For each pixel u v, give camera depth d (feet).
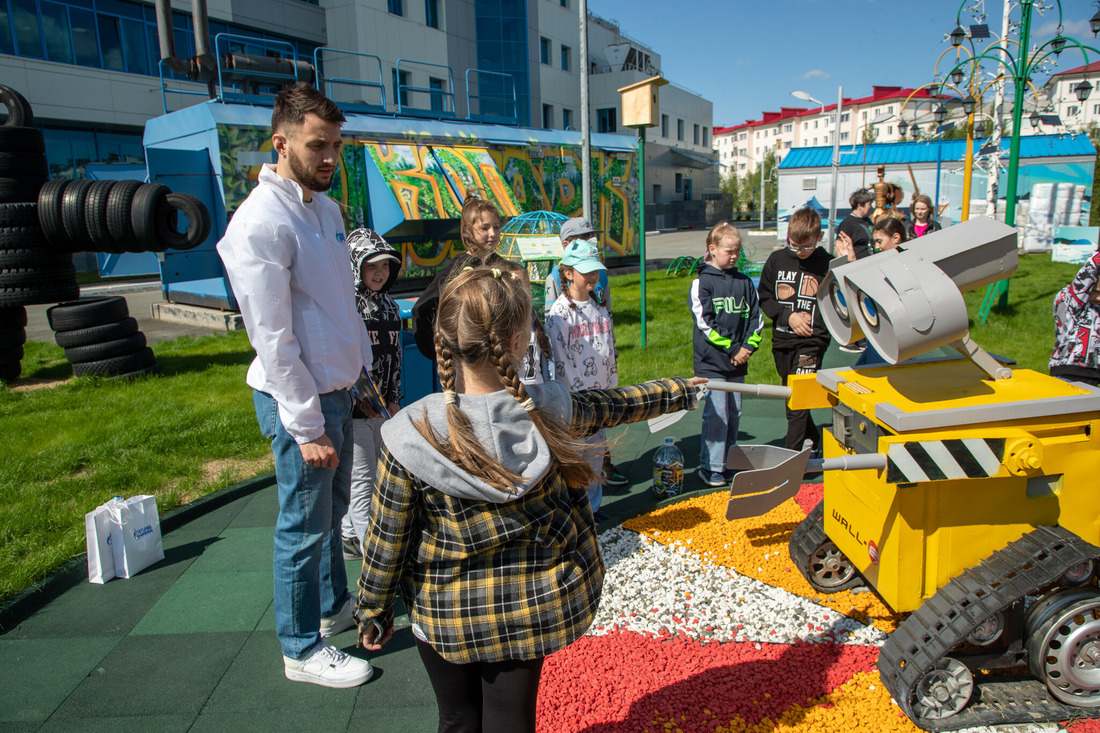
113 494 15.84
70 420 21.63
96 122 76.95
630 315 39.50
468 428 5.36
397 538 5.63
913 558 8.43
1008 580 7.85
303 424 8.23
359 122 45.91
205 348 34.04
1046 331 31.48
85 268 78.13
